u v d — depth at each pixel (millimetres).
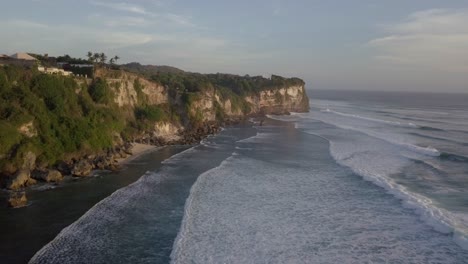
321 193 42000
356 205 38094
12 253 27812
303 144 75000
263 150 68250
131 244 29781
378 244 29562
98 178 47156
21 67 56625
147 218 34875
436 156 61438
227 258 27406
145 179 47250
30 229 31859
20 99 50719
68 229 32031
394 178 47656
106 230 32156
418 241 29938
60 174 45906
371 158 60062
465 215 34312
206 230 31984
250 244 29609
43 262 26703
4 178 43062
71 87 62375
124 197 40344
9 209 36062
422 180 46625
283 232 31828
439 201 38531
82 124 56062
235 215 35375
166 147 70125
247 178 48000
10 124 46406
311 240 30375
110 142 60562
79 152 52781
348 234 31406
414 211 36031
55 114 54156
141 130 75062
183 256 27547
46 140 49344
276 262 26969
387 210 36562
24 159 45219
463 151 66750
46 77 56844
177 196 41000
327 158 60750
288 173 50688
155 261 27297
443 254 27844
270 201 39375
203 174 49344
